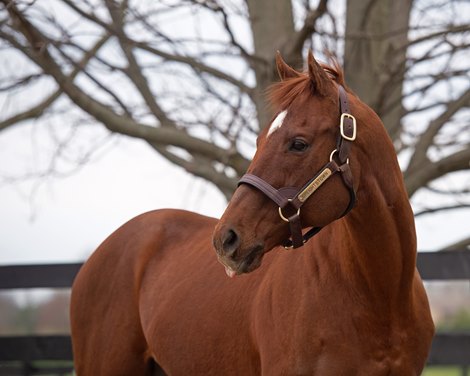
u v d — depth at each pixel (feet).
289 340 15.20
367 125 14.66
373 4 28.35
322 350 14.85
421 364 15.72
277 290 15.75
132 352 20.16
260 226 13.75
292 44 27.40
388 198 14.75
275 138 14.07
